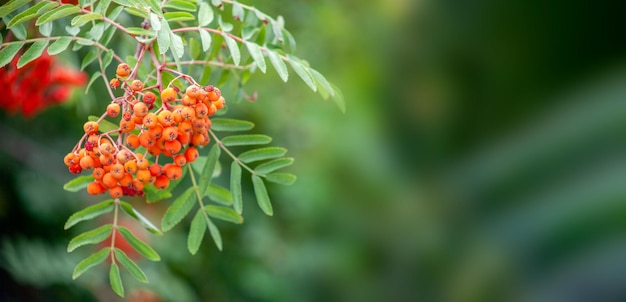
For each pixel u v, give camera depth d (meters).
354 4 5.24
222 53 1.82
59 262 3.40
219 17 1.52
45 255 3.32
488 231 5.00
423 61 5.39
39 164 3.67
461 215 5.12
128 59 1.52
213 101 1.31
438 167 5.39
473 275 4.96
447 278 5.09
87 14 1.34
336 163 5.70
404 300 5.25
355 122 5.61
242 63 1.82
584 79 4.76
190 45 1.67
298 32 4.32
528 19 4.86
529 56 4.94
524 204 4.78
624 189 4.34
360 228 5.63
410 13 5.32
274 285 5.53
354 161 5.64
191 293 4.76
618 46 4.66
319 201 5.70
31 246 3.29
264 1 2.83
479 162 5.16
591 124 4.57
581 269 4.51
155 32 1.36
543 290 4.65
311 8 4.48
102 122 1.41
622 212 4.33
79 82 2.21
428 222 5.32
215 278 5.32
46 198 3.61
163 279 4.04
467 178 5.18
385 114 5.60
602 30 4.66
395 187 5.54
